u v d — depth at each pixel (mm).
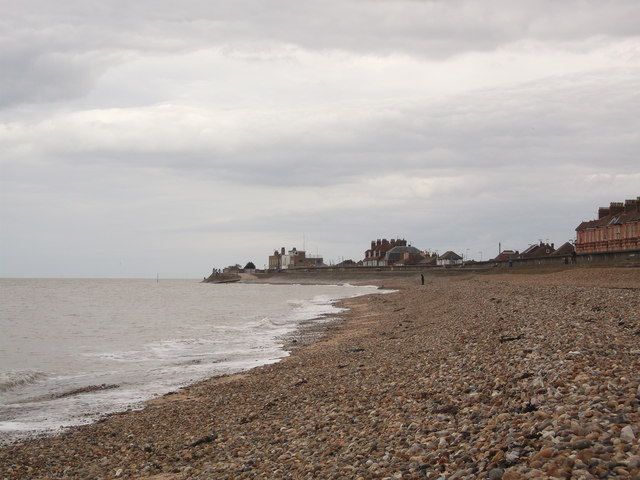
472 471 8484
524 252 153250
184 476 12688
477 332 25141
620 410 9422
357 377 21219
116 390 25031
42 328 53125
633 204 87250
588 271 61250
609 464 7312
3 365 31859
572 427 8820
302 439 13633
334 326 49844
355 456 10938
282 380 24062
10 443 17250
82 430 18547
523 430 9562
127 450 15891
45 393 24594
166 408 21125
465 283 90750
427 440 10742
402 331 36719
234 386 24125
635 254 74375
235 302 99938
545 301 34219
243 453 13656
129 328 52844
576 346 16109
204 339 43469
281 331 48219
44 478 13898
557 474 7309
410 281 153875
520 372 14320
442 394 14422
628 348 15234
